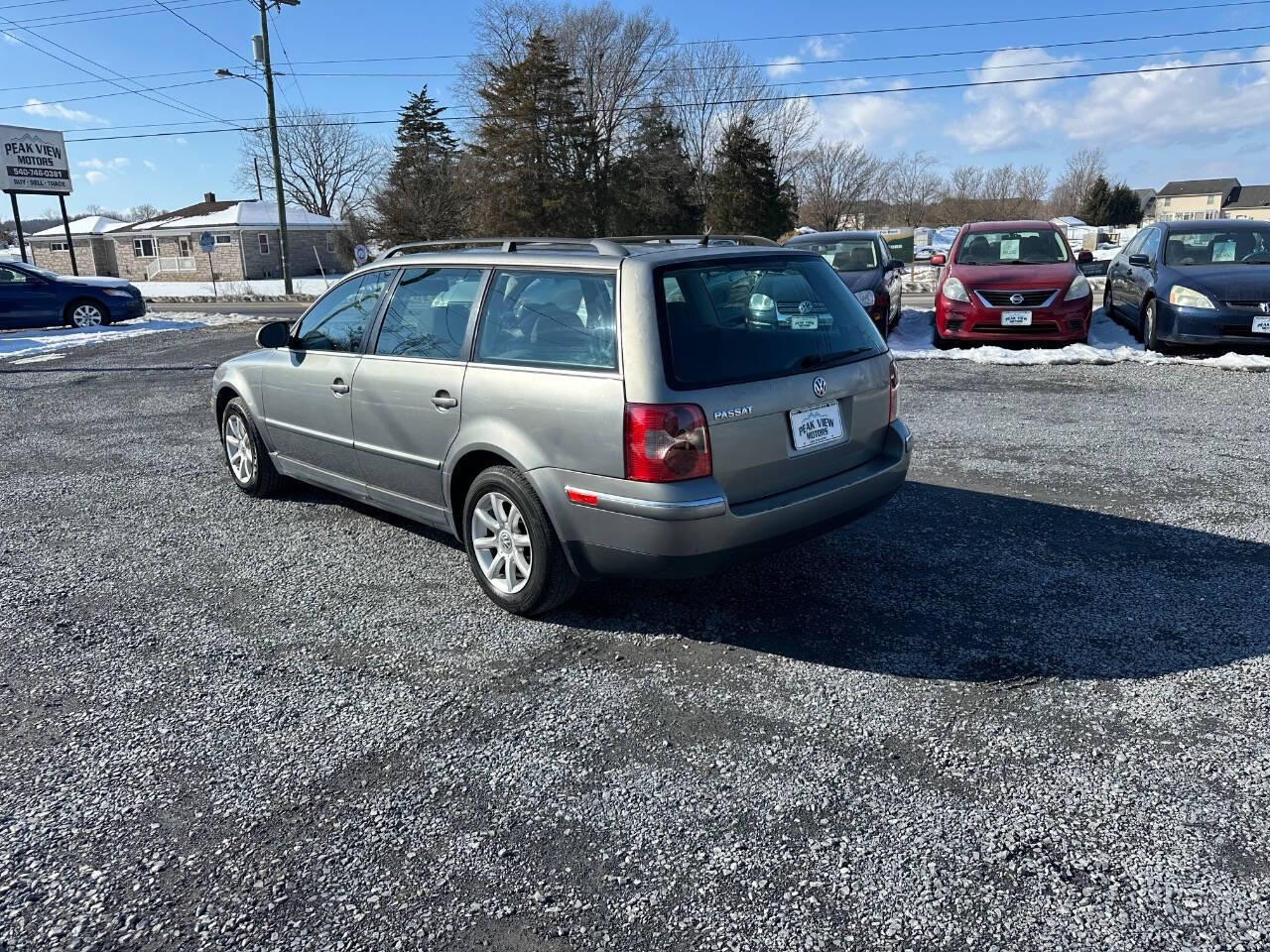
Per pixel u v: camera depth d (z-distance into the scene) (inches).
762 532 139.4
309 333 203.9
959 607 155.3
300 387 201.0
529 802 107.0
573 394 139.0
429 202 1967.3
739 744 117.6
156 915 90.6
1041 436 270.8
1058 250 444.5
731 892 91.7
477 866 96.6
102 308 693.3
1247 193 4158.5
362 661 143.3
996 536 188.7
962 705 124.7
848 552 182.4
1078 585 162.6
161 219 2242.9
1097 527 192.2
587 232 1861.5
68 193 1206.9
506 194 1814.7
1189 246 415.8
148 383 426.3
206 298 1453.0
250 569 184.7
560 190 1820.9
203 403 371.2
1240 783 105.8
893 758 113.3
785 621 152.7
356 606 164.9
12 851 100.6
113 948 86.4
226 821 105.0
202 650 148.6
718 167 2186.3
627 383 133.3
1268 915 86.1
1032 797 104.8
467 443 156.3
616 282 138.5
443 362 162.9
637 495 133.2
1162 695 125.2
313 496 237.9
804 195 2859.3
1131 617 148.9
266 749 119.6
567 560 148.0
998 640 143.0
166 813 106.7
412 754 117.6
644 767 113.3
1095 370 373.1
